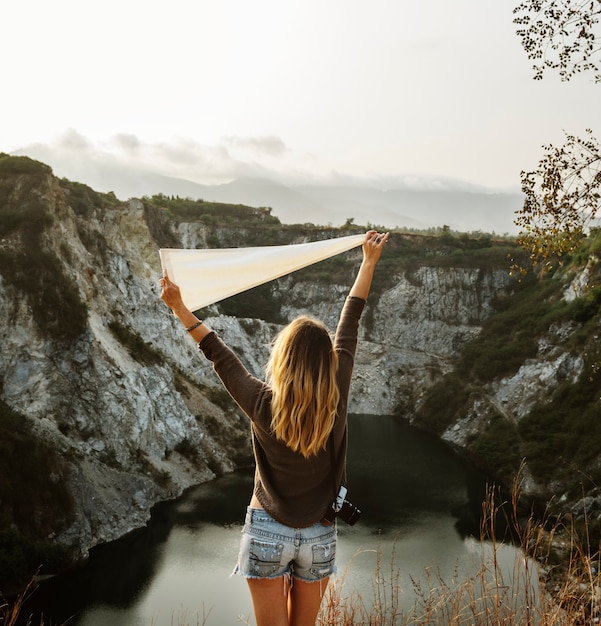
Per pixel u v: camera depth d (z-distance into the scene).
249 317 102.50
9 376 46.31
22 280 48.81
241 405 2.92
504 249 101.88
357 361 96.81
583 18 10.69
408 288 102.62
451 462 61.72
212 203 124.00
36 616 29.44
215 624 25.97
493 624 3.57
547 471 52.47
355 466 58.97
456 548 37.22
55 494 39.06
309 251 3.18
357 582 20.91
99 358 50.69
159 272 72.50
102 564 36.22
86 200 67.25
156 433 53.47
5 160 57.53
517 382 73.19
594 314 73.31
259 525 2.97
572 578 3.59
